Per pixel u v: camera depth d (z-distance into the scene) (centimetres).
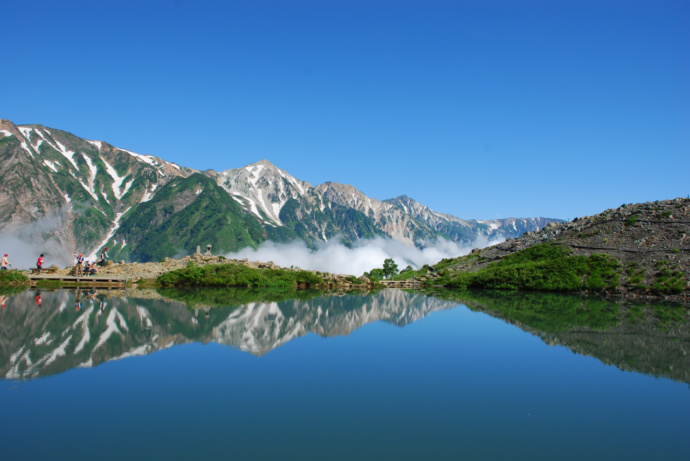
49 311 5062
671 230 9700
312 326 4669
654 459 1922
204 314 5141
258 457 1862
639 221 10406
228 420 2214
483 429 2173
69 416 2225
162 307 5566
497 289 9912
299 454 1892
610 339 4141
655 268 8706
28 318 4606
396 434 2102
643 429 2211
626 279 8706
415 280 11288
